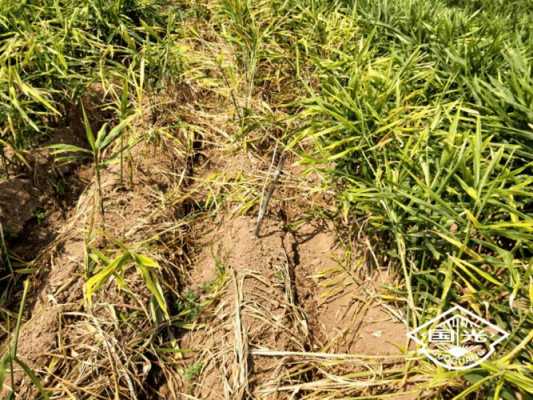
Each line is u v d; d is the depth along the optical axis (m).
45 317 1.76
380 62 2.78
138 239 2.09
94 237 2.02
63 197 2.30
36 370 1.62
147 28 2.95
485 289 1.72
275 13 3.53
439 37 2.97
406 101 2.57
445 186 1.89
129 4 3.21
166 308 1.80
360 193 2.00
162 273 2.01
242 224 2.23
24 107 2.36
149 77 2.87
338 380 1.69
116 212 2.18
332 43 3.25
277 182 2.50
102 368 1.67
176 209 2.32
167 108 2.78
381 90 2.46
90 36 2.89
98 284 1.54
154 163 2.47
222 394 1.68
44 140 2.43
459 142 2.13
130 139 2.46
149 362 1.73
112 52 2.85
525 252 1.94
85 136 2.59
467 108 2.30
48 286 1.87
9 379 1.58
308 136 2.47
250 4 3.45
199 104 2.96
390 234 2.06
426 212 1.88
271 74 3.17
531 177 1.83
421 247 1.88
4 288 1.91
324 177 2.34
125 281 1.88
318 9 3.55
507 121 2.14
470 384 1.55
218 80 3.07
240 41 3.25
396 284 2.01
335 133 2.33
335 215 2.34
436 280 1.82
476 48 2.63
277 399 1.67
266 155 2.69
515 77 2.18
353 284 2.11
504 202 1.92
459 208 1.86
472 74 2.59
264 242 2.17
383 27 3.23
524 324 1.67
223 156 2.68
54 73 2.59
